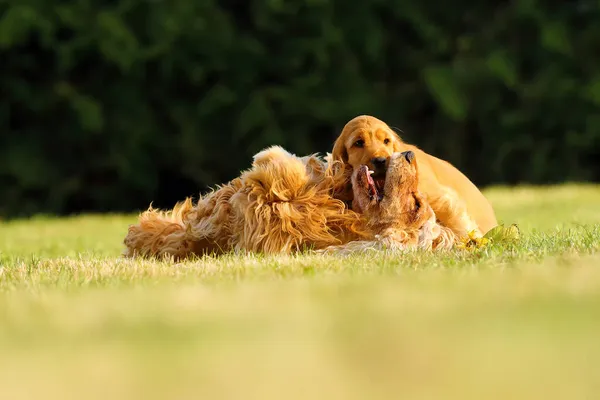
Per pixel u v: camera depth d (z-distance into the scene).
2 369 4.82
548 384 4.31
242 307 6.61
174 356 5.05
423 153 11.63
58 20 36.47
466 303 6.55
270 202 10.45
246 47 37.56
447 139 39.72
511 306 6.41
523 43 39.72
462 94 38.12
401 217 10.09
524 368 4.62
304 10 38.03
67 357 5.12
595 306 6.34
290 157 10.88
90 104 36.28
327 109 37.47
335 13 38.78
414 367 4.65
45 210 37.06
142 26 37.41
